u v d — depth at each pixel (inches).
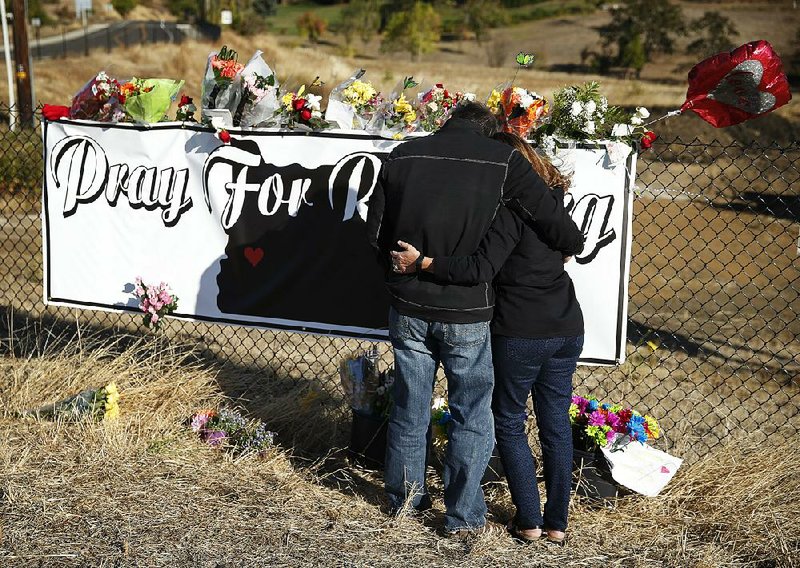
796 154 829.8
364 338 216.4
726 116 198.4
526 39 2913.4
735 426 238.7
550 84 1736.0
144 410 224.4
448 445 172.2
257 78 216.7
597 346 202.8
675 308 385.4
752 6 2970.0
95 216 233.0
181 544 168.1
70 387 230.1
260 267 221.8
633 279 444.5
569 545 173.8
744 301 402.0
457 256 163.2
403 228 165.0
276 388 249.6
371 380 203.0
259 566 162.4
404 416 176.1
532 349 165.9
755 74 191.0
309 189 215.8
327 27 3280.0
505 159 162.4
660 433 226.2
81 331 289.7
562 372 170.4
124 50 1790.1
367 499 190.2
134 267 231.6
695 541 174.4
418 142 168.6
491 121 171.6
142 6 3203.7
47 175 235.3
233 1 2783.0
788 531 174.9
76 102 234.1
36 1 2522.1
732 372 281.1
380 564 164.9
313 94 216.8
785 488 187.6
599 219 199.5
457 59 2655.0
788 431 236.5
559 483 171.8
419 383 173.3
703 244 532.4
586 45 2765.7
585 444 191.9
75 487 186.2
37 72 1400.1
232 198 221.3
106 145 229.8
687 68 2461.9
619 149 194.9
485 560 167.5
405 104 209.5
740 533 175.6
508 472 173.5
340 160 213.0
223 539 170.6
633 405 257.0
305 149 215.0
